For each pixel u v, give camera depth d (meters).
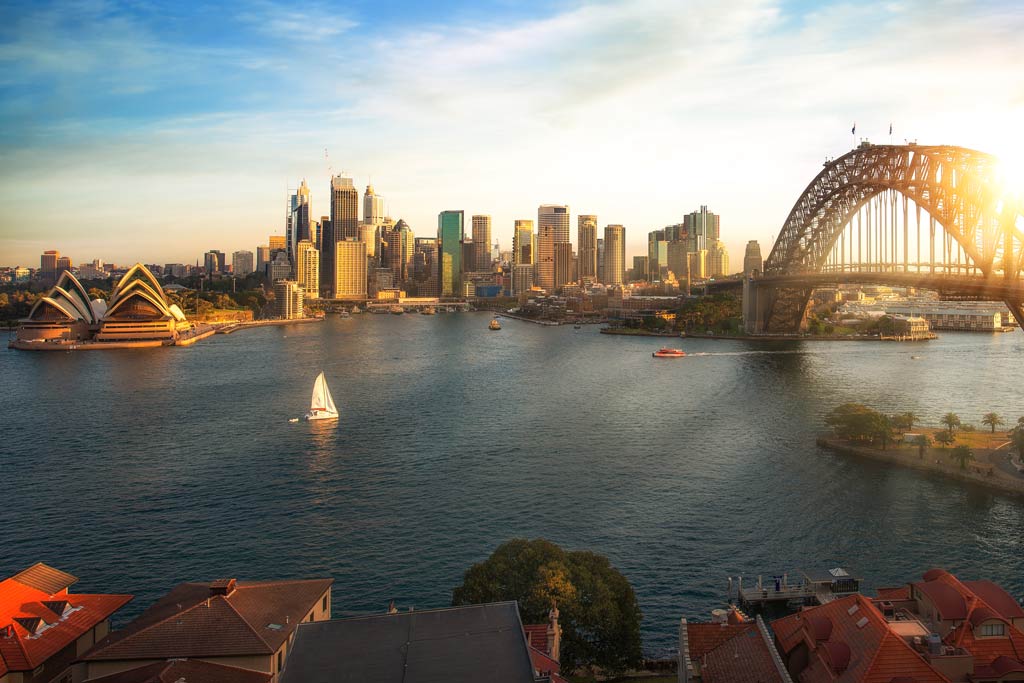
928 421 177.75
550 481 128.38
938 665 49.56
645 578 89.56
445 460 143.12
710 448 151.62
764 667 48.41
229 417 189.12
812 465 137.75
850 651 49.62
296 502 118.00
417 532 104.44
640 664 69.31
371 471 135.62
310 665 43.50
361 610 81.50
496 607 49.75
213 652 54.25
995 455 139.50
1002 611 56.56
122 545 100.44
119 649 54.78
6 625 59.50
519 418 185.38
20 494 122.94
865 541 99.88
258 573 91.38
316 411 186.88
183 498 120.25
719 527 105.56
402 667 42.91
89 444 159.12
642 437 162.25
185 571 92.19
